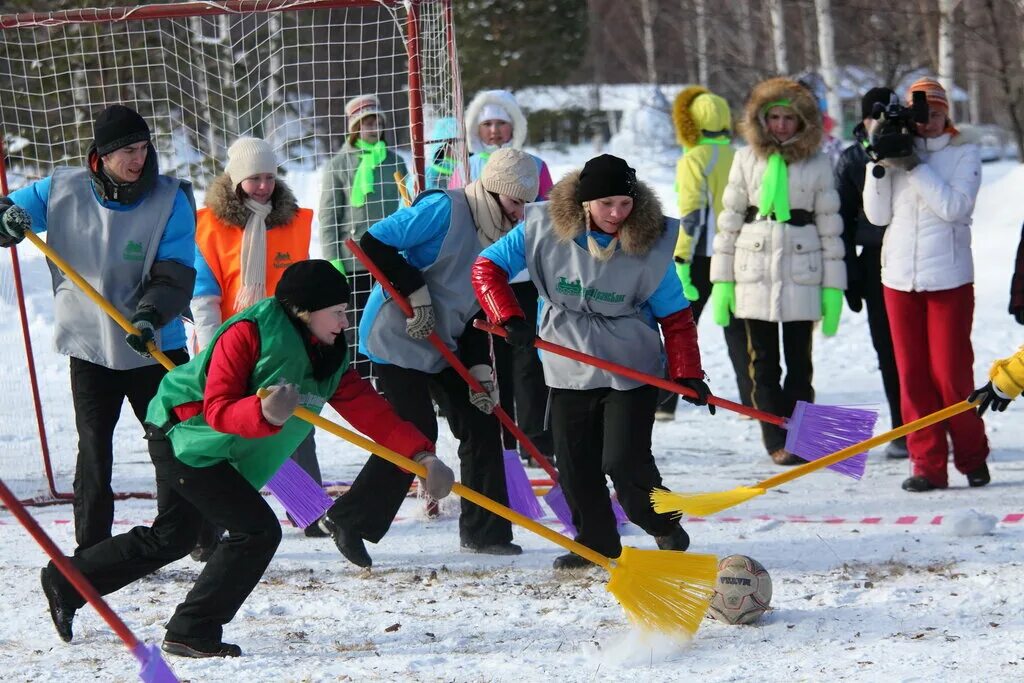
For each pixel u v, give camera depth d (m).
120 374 17.92
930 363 22.83
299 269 13.35
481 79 88.88
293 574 18.20
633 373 16.42
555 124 92.62
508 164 17.97
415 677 13.30
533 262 16.55
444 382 18.72
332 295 13.30
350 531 18.31
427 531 20.88
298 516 16.58
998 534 19.41
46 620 15.96
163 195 17.67
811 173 25.08
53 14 21.53
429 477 14.08
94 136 17.45
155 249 17.61
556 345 16.39
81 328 17.59
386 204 25.20
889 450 26.09
